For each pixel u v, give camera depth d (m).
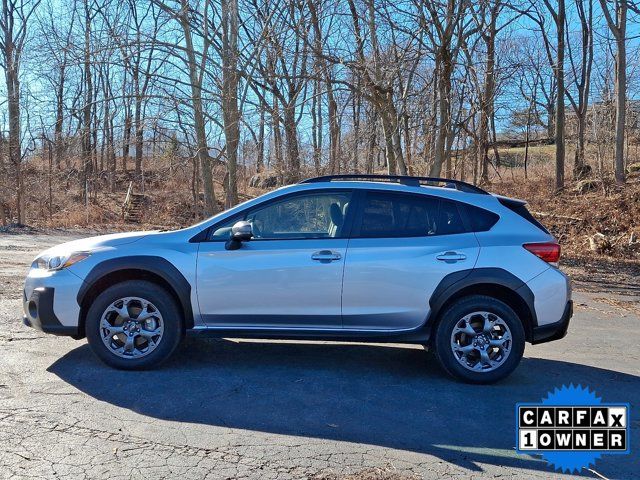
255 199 5.58
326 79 12.40
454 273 5.28
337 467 3.64
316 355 6.07
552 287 5.32
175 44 12.24
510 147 40.84
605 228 18.67
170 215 27.94
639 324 8.41
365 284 5.29
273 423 4.30
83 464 3.57
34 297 5.39
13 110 24.95
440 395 5.00
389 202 5.54
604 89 31.41
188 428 4.16
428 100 13.27
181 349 6.11
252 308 5.36
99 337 5.30
